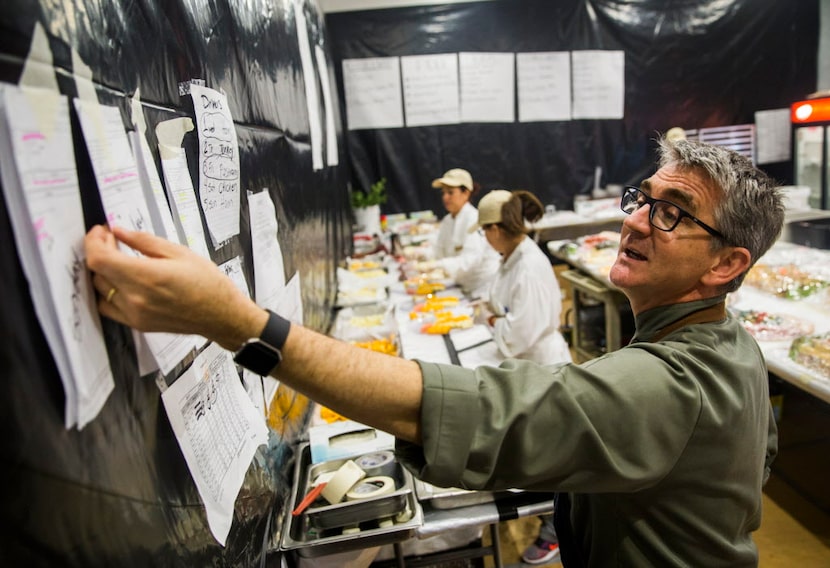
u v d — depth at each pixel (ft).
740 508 2.77
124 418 1.96
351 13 17.60
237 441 3.00
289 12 7.13
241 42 4.45
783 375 6.48
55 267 1.60
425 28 17.81
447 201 12.10
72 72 1.86
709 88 19.08
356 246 14.98
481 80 18.30
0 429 1.40
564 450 2.29
